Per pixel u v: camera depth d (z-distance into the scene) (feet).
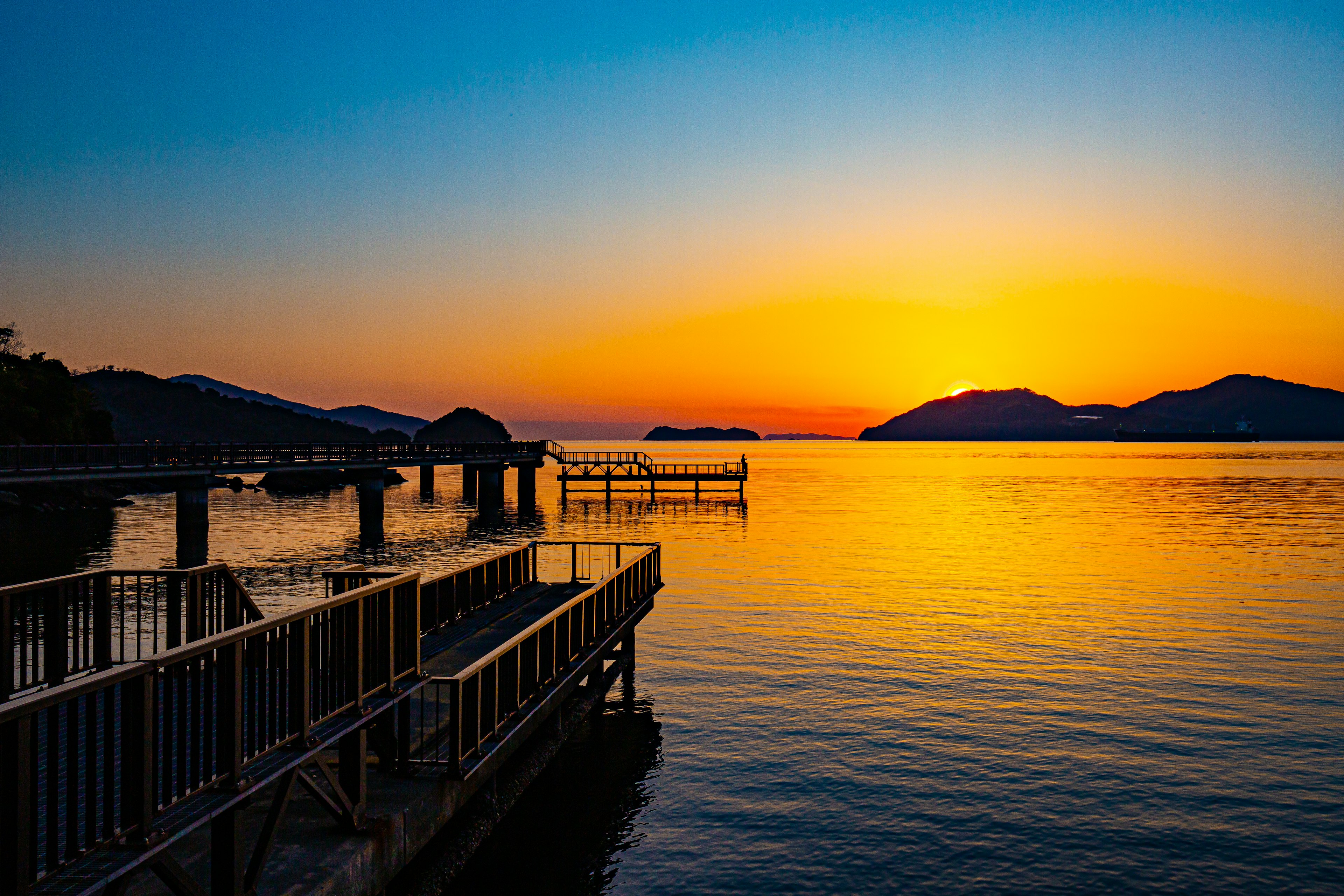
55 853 16.87
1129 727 55.52
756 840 41.22
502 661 38.52
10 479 102.12
